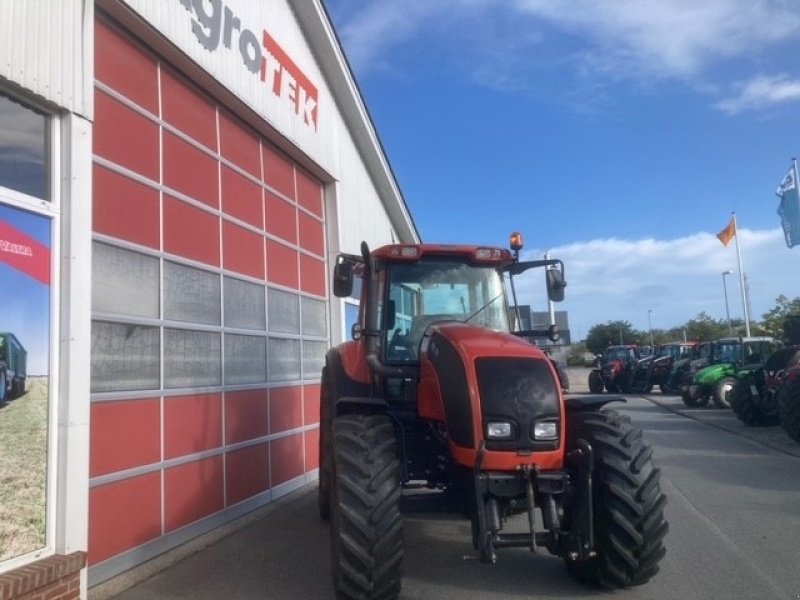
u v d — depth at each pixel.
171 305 7.41
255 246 9.62
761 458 12.20
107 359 6.36
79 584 5.34
